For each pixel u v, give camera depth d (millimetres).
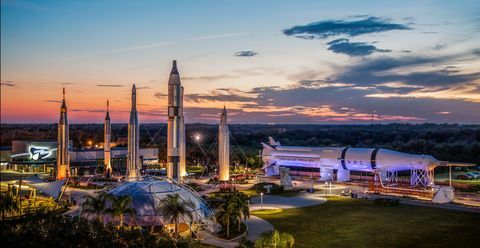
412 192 112938
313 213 92250
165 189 80688
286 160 155875
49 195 104062
